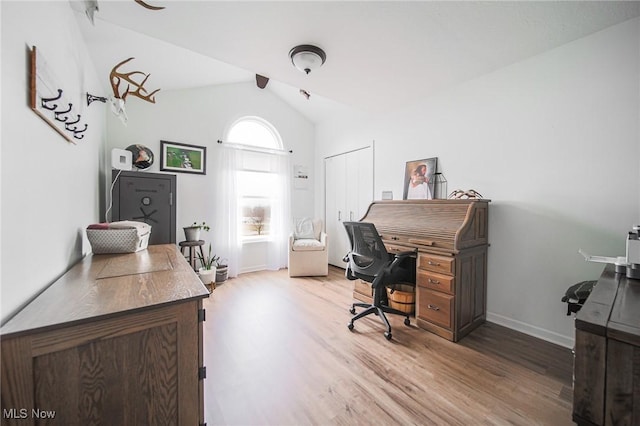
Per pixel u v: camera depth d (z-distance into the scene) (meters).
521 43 1.94
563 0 1.52
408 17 1.65
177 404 0.91
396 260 2.20
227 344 1.97
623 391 0.66
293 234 4.09
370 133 3.71
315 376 1.60
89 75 2.02
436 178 2.83
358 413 1.32
